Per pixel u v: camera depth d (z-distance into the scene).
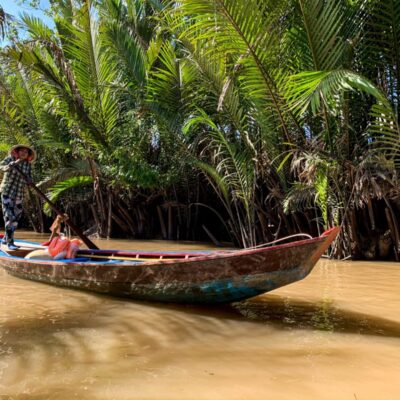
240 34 6.24
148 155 11.68
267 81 6.75
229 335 3.21
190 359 2.69
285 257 3.67
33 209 15.20
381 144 6.99
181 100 9.70
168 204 11.93
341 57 6.74
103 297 4.49
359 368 2.56
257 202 9.09
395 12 6.25
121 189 12.51
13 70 10.41
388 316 3.73
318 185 6.91
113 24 11.28
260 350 2.87
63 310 3.91
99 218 13.58
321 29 6.41
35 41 9.59
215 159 9.35
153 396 2.17
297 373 2.48
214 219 12.47
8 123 13.02
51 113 12.26
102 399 2.13
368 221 7.60
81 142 11.67
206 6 6.06
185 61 8.65
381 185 6.88
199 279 3.91
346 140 6.99
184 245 10.77
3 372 2.46
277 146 7.70
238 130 8.05
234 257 3.77
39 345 2.92
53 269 4.99
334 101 6.34
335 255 7.50
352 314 3.80
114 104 10.91
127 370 2.50
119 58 11.10
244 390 2.24
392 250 7.33
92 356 2.73
